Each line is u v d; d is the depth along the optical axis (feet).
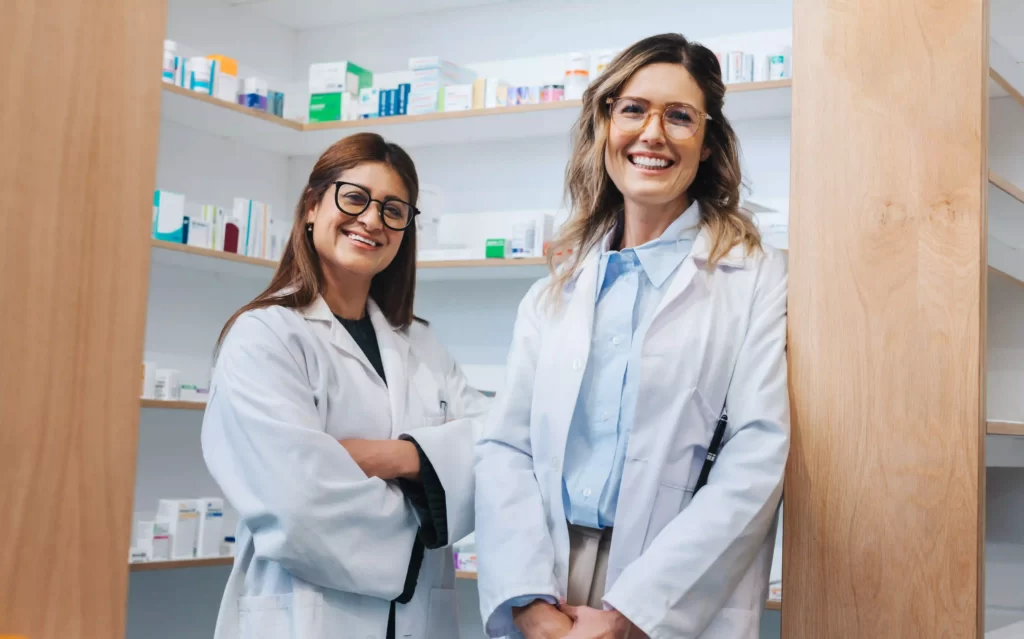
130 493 3.06
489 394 12.15
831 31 4.80
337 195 6.04
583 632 4.50
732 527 4.50
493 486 5.11
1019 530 4.59
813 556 4.65
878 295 4.61
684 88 5.10
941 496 4.40
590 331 5.13
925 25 4.58
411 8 13.41
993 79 4.62
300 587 5.48
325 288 6.30
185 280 12.88
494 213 12.29
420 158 13.16
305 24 14.25
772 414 4.67
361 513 5.43
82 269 2.93
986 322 4.50
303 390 5.65
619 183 5.17
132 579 11.87
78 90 2.93
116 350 3.03
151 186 3.14
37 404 2.81
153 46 3.16
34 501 2.81
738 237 5.24
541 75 12.52
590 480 4.94
